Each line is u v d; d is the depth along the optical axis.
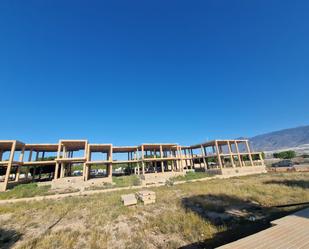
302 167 39.25
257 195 14.52
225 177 33.69
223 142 42.56
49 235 8.63
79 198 18.33
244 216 9.97
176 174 36.34
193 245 7.05
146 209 12.43
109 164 35.53
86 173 32.91
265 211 10.58
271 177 27.14
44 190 24.73
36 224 10.40
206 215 10.56
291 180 21.39
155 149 45.69
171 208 12.54
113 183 30.53
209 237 7.63
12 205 15.73
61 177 31.61
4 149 34.12
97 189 24.72
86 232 8.77
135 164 50.53
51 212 12.80
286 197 13.45
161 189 21.39
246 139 45.50
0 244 7.98
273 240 4.26
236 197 14.29
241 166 41.09
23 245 7.55
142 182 29.09
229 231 8.04
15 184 28.80
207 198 14.60
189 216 10.21
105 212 12.04
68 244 7.55
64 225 10.12
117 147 39.19
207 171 40.62
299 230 4.70
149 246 7.26
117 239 7.99
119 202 14.71
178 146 42.91
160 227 8.91
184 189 20.02
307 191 14.86
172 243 7.27
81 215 11.79
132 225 9.60
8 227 10.05
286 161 49.78
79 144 35.41
